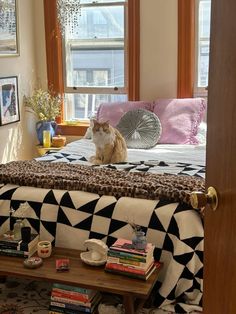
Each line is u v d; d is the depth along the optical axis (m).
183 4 4.14
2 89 4.12
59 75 4.69
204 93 4.31
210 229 1.17
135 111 3.98
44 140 4.39
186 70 4.25
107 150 3.22
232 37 0.98
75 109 4.80
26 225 2.46
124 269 2.04
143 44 4.34
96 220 2.34
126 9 4.38
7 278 2.56
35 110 4.50
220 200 1.07
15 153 4.41
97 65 4.60
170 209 2.22
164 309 2.20
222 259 1.07
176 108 4.03
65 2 4.40
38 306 2.26
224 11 1.02
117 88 4.57
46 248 2.25
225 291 1.05
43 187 2.52
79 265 2.16
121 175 2.63
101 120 4.16
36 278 2.06
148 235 2.24
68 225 2.39
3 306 2.27
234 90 0.97
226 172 1.02
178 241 2.17
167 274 2.20
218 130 1.08
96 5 4.47
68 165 2.96
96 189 2.40
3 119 4.16
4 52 4.14
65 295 2.10
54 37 4.60
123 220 2.29
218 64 1.07
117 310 2.07
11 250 2.28
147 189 2.34
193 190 2.29
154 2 4.23
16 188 2.55
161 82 4.35
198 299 2.18
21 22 4.39
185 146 3.78
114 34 4.48
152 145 3.79
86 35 4.57
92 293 2.09
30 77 4.60
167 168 3.03
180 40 4.21
